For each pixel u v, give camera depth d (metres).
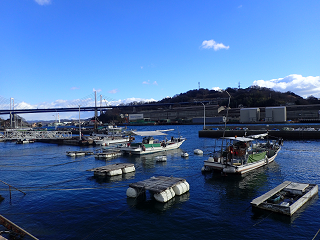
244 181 18.67
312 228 10.72
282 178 19.39
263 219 11.71
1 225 11.55
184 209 13.20
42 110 178.50
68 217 12.51
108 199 15.06
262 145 29.53
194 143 47.69
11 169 25.58
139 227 11.17
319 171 21.67
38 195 16.28
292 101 176.75
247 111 124.88
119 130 77.38
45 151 41.47
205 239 9.98
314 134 48.25
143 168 24.31
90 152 35.69
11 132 65.12
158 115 190.50
